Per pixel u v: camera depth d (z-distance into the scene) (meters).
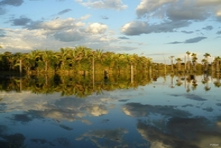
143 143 9.02
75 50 89.25
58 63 86.94
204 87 32.84
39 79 50.97
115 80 49.00
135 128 11.08
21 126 11.49
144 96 22.92
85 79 51.66
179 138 9.63
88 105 17.42
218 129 10.91
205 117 13.40
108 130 10.73
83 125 11.65
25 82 41.72
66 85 35.66
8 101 19.36
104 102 18.95
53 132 10.47
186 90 28.83
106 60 91.75
